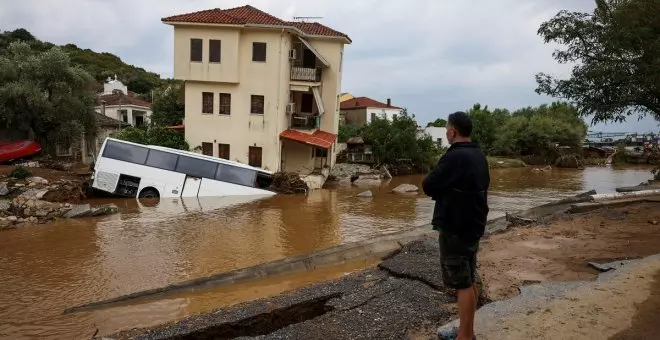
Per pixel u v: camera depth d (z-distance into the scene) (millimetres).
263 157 32250
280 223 18672
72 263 12469
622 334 5414
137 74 93250
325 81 36781
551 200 26828
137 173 24531
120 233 16156
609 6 15945
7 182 21688
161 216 19547
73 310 9133
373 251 12734
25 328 8359
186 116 32500
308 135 34250
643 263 8250
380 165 40875
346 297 8148
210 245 14680
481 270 8766
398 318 6922
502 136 61031
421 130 45125
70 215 18766
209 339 7480
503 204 25188
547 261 9289
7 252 13508
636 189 22047
